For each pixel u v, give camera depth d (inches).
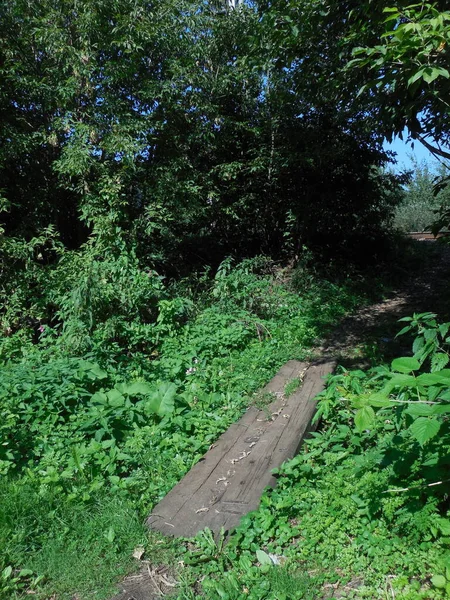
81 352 240.5
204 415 183.5
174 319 306.8
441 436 96.5
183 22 390.0
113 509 128.1
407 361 93.8
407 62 156.6
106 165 361.7
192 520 123.3
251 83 475.5
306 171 501.7
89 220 345.4
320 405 163.3
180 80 385.4
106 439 169.5
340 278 482.9
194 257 498.9
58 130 360.5
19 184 383.6
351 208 516.4
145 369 243.4
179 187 387.5
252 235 541.6
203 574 108.7
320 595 100.2
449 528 99.3
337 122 445.7
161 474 147.5
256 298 351.6
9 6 361.1
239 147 485.1
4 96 349.4
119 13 355.9
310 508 126.4
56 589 105.7
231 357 259.6
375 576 101.7
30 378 190.5
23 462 155.5
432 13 148.7
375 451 136.5
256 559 112.3
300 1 231.5
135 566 111.1
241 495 131.0
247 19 431.5
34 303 330.0
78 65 343.9
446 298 392.8
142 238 407.5
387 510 108.8
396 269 521.7
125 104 362.6
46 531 122.3
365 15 207.0
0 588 104.6
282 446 154.9
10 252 325.7
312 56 258.2
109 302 286.4
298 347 283.9
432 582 94.2
